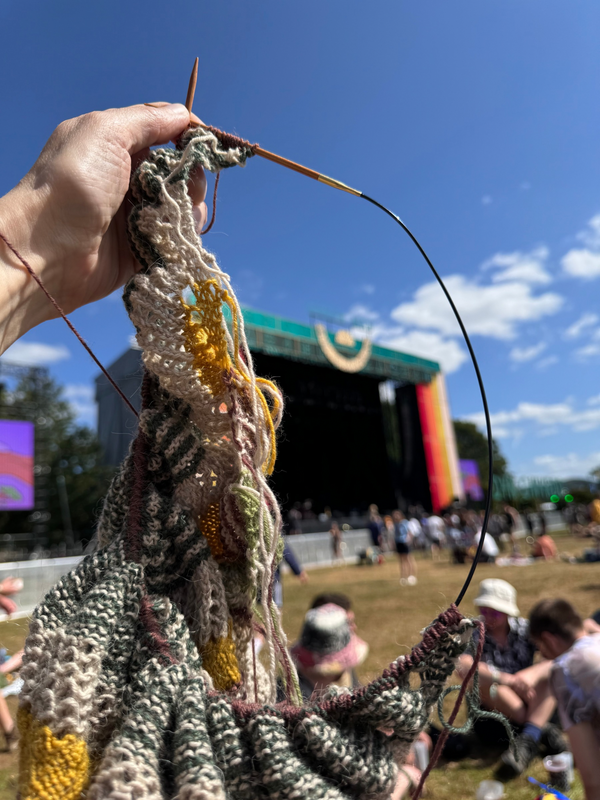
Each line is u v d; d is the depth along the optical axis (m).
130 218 0.75
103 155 0.70
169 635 0.64
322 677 1.84
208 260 0.75
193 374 0.73
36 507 24.06
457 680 2.85
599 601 6.34
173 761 0.52
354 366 22.55
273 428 0.78
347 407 25.08
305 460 22.86
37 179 0.69
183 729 0.54
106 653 0.59
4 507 16.86
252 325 18.98
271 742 0.56
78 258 0.70
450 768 2.65
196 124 0.82
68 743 0.53
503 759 2.52
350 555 16.44
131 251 0.77
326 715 0.60
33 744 0.54
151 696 0.57
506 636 3.07
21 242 0.66
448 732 0.61
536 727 2.68
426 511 24.81
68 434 29.69
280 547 0.77
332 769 0.57
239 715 0.60
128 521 0.69
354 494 24.42
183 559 0.71
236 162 0.82
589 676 1.87
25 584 6.81
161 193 0.73
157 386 0.78
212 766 0.51
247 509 0.74
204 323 0.74
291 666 0.71
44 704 0.55
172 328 0.73
